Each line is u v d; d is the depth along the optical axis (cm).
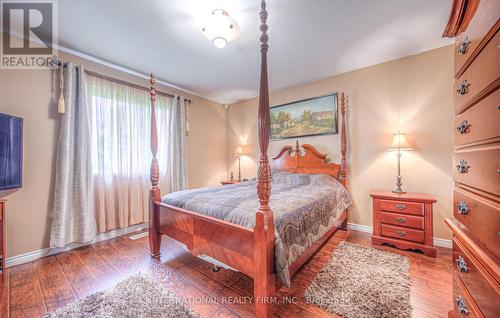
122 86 290
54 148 230
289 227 147
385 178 281
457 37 98
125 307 144
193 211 183
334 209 239
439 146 246
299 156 350
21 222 210
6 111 203
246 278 183
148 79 324
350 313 137
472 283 80
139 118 308
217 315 139
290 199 191
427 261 204
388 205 238
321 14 186
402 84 269
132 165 296
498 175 63
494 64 64
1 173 179
